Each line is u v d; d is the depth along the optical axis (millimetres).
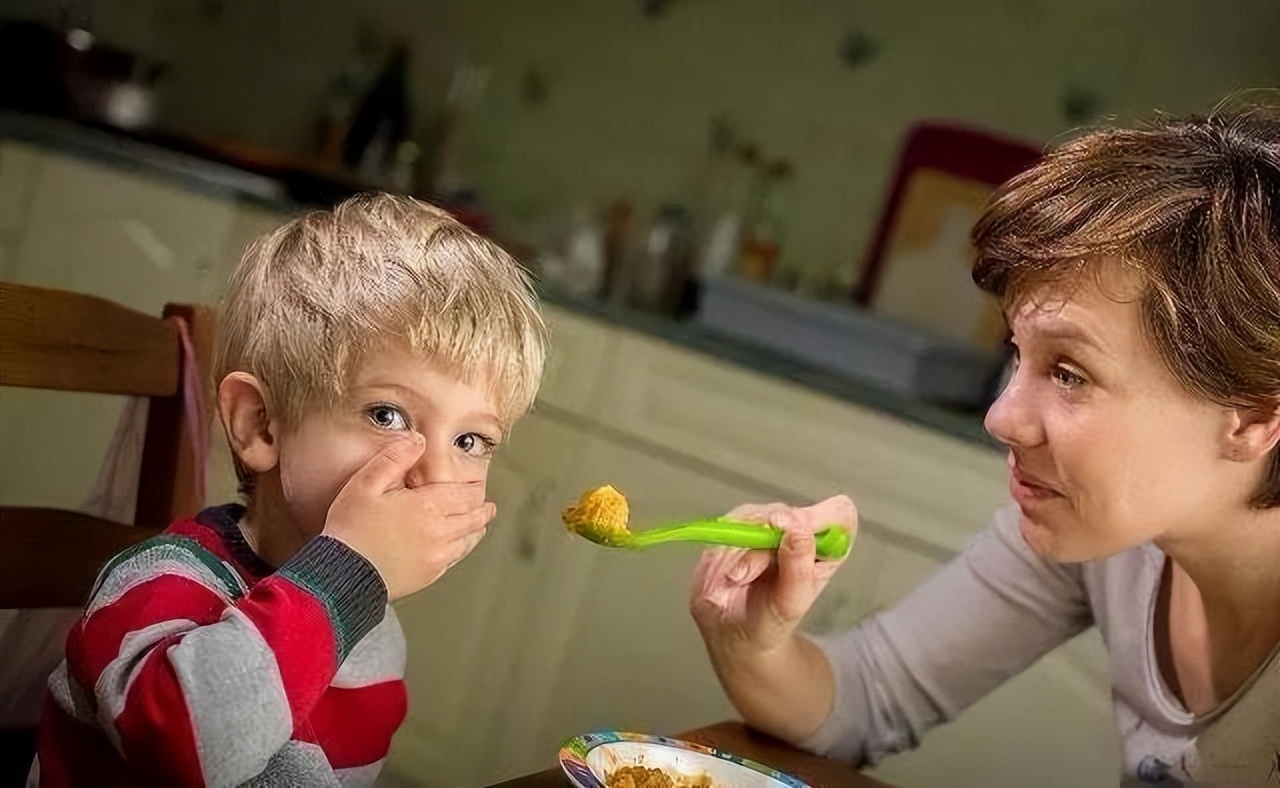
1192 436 848
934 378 1665
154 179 1880
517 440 1573
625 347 1607
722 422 1567
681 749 845
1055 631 1105
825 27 2139
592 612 1517
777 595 951
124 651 676
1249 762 956
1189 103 1842
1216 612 953
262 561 784
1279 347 810
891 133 2064
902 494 1453
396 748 1500
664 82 2264
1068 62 1937
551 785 807
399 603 1528
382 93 2404
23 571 910
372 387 756
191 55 2514
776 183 2148
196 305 979
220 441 967
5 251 1996
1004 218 868
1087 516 882
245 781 691
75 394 1601
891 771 1273
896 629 1103
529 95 2359
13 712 968
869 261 2033
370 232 800
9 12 2307
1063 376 866
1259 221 812
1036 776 1195
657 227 2137
